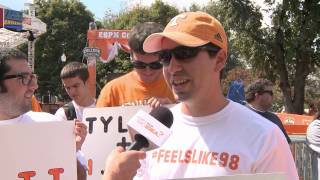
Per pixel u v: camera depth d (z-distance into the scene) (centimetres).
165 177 210
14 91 303
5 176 257
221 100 213
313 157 627
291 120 1230
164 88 354
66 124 268
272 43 2656
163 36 202
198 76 205
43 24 1794
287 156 203
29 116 316
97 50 1542
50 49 4184
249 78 2980
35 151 263
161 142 187
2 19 1522
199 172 203
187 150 210
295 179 203
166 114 212
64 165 267
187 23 206
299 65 2716
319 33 2584
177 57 204
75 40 4241
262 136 201
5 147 258
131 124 193
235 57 3719
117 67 3653
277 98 3209
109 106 367
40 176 263
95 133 339
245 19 2588
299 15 2612
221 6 2652
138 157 175
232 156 200
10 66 301
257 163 197
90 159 338
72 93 481
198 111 213
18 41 1920
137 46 335
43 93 4147
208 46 205
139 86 355
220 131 208
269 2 2642
